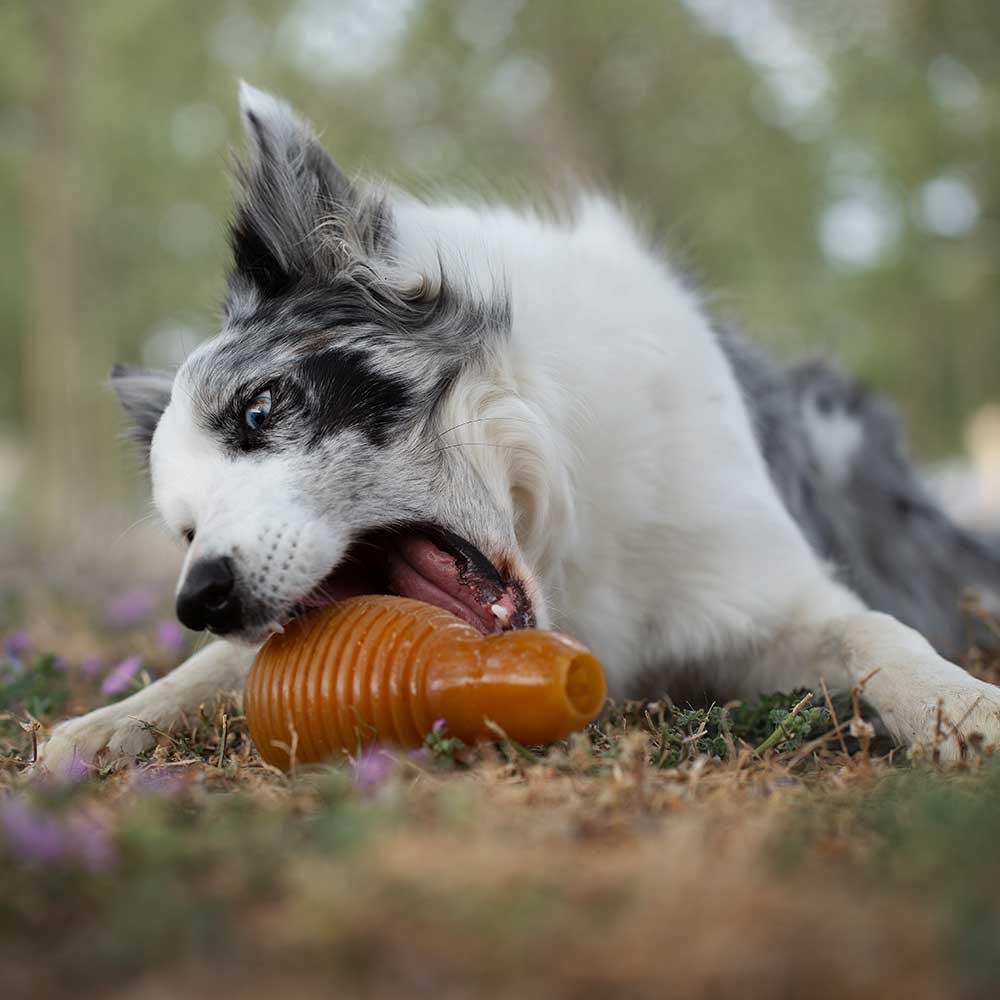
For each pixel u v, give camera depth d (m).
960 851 0.94
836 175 4.98
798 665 1.33
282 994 0.87
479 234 1.33
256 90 1.29
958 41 4.62
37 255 4.91
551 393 1.28
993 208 5.08
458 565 1.24
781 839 0.98
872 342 5.48
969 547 1.72
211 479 1.23
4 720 1.34
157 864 0.95
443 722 1.11
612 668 1.33
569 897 0.92
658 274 1.41
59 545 3.59
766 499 1.37
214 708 1.29
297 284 1.28
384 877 0.94
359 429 1.23
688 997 0.86
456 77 4.51
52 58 4.68
